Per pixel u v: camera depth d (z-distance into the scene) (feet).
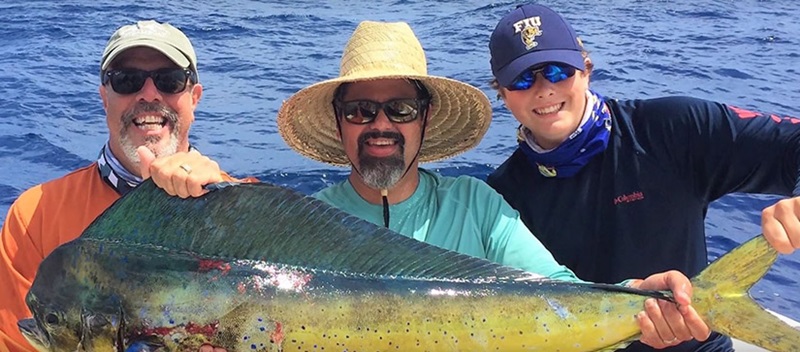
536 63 9.96
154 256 7.39
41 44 43.68
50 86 33.12
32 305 7.62
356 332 7.09
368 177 9.13
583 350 7.06
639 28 50.49
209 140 25.25
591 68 10.74
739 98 30.68
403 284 7.17
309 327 7.10
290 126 10.26
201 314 7.15
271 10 62.49
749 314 6.60
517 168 11.27
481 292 7.11
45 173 21.86
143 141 10.22
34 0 62.54
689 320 6.72
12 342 9.43
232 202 7.47
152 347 7.21
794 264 16.03
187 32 50.19
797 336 6.46
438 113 10.30
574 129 10.34
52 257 7.68
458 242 9.18
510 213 9.40
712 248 16.76
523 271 7.22
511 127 26.11
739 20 54.13
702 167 10.45
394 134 9.15
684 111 10.50
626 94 31.30
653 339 6.91
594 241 10.61
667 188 10.45
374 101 9.11
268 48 45.06
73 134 25.89
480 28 51.49
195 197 7.51
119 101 10.18
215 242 7.41
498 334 7.05
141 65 10.23
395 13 60.95
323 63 40.45
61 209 9.97
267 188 7.47
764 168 10.09
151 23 10.61
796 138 9.80
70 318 7.41
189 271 7.27
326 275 7.25
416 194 9.49
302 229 7.38
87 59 39.47
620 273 10.46
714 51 41.39
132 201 7.64
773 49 42.11
